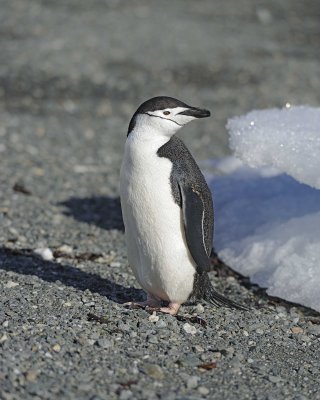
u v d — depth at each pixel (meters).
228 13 63.12
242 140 17.62
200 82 43.72
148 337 14.32
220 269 19.70
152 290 15.72
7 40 50.34
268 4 67.50
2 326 14.20
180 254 14.89
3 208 23.95
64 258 19.75
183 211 14.52
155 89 42.25
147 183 14.48
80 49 48.72
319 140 17.45
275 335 15.39
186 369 13.35
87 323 14.66
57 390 12.07
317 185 16.86
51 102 39.59
